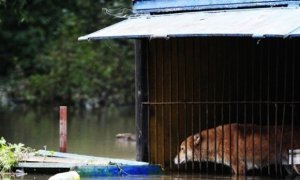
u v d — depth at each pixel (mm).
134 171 15852
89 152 19844
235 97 17031
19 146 16359
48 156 16672
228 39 16969
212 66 17094
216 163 16578
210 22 15609
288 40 16859
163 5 17234
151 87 16828
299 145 15789
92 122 29234
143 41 16781
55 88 37156
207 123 16656
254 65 16922
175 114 16922
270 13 15445
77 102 36969
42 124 27891
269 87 16391
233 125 16188
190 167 16750
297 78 16969
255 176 15914
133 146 21312
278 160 15938
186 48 16969
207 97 17031
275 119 16031
